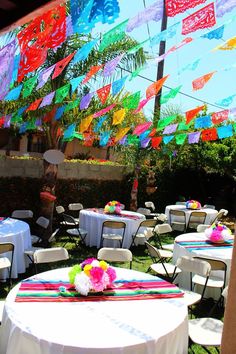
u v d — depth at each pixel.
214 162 11.05
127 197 10.71
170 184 11.90
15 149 13.40
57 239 7.69
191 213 8.80
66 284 3.09
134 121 7.65
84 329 2.29
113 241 7.03
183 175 12.19
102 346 2.08
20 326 2.29
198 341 2.75
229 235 5.33
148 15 1.81
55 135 6.84
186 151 11.07
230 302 0.95
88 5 1.61
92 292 2.89
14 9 1.70
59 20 1.86
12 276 4.91
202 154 11.16
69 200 9.08
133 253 7.00
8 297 2.77
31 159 8.17
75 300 2.76
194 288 4.64
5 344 2.42
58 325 2.33
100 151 15.28
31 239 5.91
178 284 4.87
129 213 7.88
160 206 11.64
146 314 2.58
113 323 2.40
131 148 9.47
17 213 6.82
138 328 2.34
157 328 2.36
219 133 5.57
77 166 9.25
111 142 7.32
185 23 1.95
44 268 5.58
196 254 4.58
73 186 9.16
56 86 6.07
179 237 5.44
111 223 6.33
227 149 10.88
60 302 2.71
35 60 2.26
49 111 6.07
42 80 3.00
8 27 1.84
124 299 2.83
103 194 10.00
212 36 2.15
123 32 2.08
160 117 9.03
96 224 7.14
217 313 4.23
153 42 2.23
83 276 2.87
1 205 7.68
